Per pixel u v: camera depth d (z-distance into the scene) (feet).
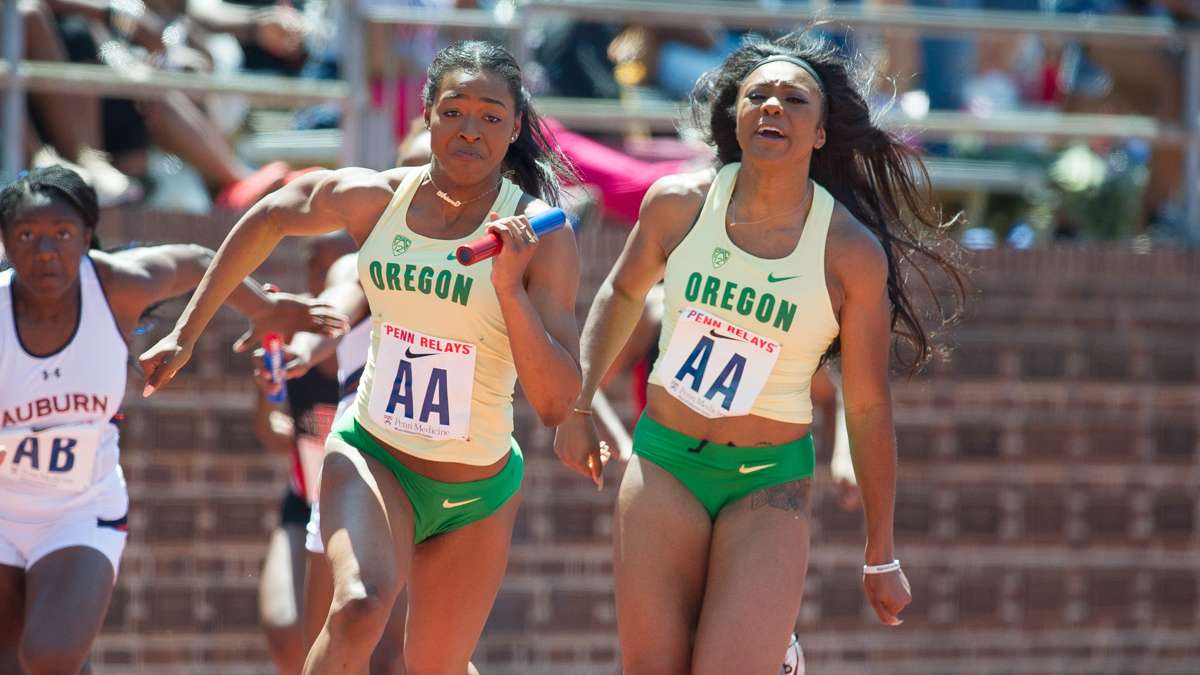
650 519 51.13
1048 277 95.66
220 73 102.47
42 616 52.80
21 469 54.70
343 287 62.03
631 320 54.29
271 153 101.91
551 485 89.61
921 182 64.13
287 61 104.27
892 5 108.68
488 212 48.16
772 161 49.73
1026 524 94.58
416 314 48.08
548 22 103.19
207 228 86.33
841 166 54.44
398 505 48.37
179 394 86.74
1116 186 104.73
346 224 49.34
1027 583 94.32
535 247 44.83
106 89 84.84
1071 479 95.25
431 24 89.97
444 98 46.91
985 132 95.50
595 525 89.92
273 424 71.20
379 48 90.27
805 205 50.85
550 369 45.78
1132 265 96.68
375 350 49.67
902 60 108.06
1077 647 94.73
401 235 48.14
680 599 50.98
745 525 50.75
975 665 93.50
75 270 54.13
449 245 47.83
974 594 93.81
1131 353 96.27
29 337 54.75
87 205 54.34
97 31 94.53
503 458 50.57
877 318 50.57
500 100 47.01
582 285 90.02
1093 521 95.35
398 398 48.70
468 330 47.98
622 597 50.98
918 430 93.81
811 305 50.19
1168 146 103.30
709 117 55.26
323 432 68.44
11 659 56.34
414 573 52.11
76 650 52.49
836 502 91.50
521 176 51.93
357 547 45.91
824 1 105.40
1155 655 95.30
